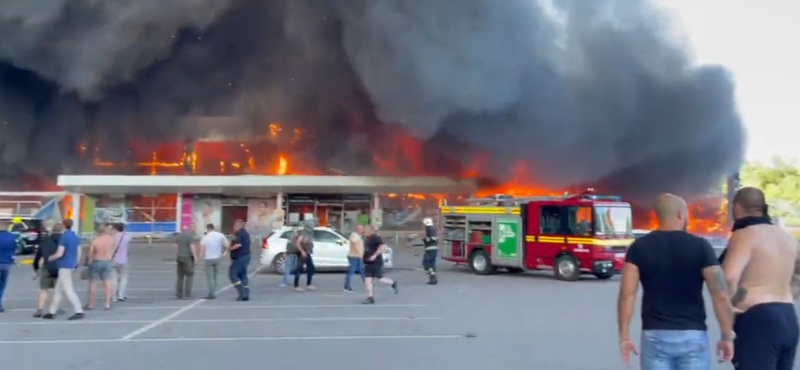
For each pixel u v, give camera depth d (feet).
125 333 33.58
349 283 53.62
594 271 62.85
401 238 118.21
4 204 114.93
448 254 75.10
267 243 69.77
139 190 114.62
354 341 31.30
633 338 32.30
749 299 15.02
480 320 38.40
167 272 70.79
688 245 14.14
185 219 116.67
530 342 31.24
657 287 14.16
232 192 116.57
